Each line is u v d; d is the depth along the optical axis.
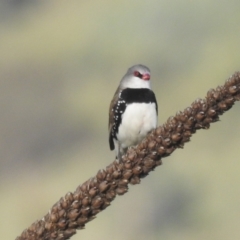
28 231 4.77
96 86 33.06
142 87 9.13
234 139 25.45
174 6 34.81
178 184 23.00
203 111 5.27
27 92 32.81
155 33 34.78
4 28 39.06
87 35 35.94
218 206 22.69
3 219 22.45
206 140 25.25
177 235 21.72
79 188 4.88
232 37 33.31
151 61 33.41
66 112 31.17
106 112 30.92
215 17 34.03
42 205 24.19
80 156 28.52
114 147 9.92
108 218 21.36
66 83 33.84
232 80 5.24
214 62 32.09
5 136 29.09
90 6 37.62
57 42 36.41
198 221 22.31
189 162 24.12
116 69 34.69
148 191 22.58
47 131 29.52
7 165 27.03
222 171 23.89
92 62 35.12
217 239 21.44
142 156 5.16
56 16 38.97
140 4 35.44
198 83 31.11
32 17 39.97
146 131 9.11
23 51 36.25
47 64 34.72
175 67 32.81
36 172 26.92
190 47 33.28
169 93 31.09
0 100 31.39
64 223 4.77
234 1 34.44
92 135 29.75
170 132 5.27
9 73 33.88
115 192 4.92
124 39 35.41
